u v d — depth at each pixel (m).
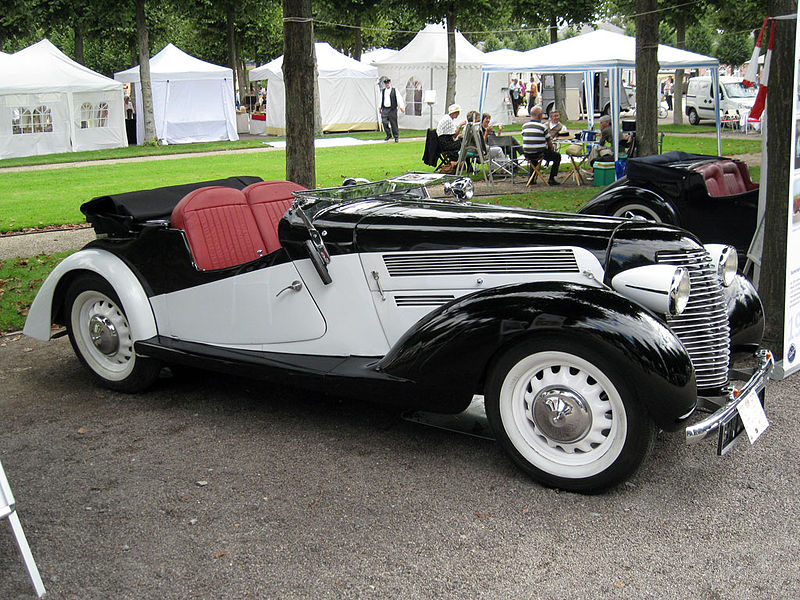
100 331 4.56
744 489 3.29
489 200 11.23
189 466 3.62
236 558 2.85
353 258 3.79
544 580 2.67
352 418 4.15
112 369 4.65
